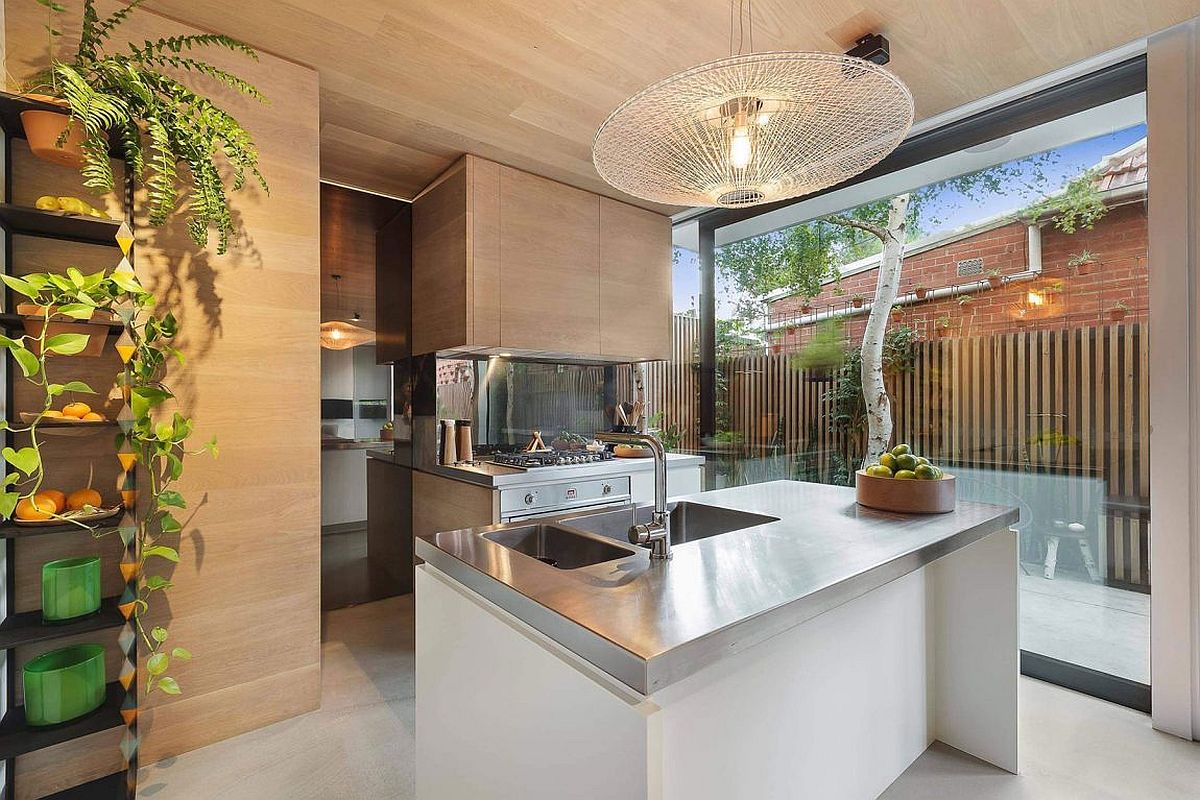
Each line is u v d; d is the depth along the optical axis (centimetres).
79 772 169
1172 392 192
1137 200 209
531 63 210
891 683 171
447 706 132
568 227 319
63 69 136
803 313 321
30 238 167
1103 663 219
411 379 338
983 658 181
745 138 132
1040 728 198
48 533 144
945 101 234
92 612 155
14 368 163
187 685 186
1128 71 209
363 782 169
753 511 181
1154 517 197
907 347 275
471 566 121
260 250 202
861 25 185
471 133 263
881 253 286
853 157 146
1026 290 237
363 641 276
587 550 148
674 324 400
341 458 323
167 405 184
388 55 205
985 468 248
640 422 395
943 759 182
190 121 169
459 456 315
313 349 214
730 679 117
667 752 103
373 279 329
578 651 89
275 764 178
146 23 180
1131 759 181
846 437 300
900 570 130
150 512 180
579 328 323
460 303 284
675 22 185
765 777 125
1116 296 214
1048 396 230
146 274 181
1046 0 172
